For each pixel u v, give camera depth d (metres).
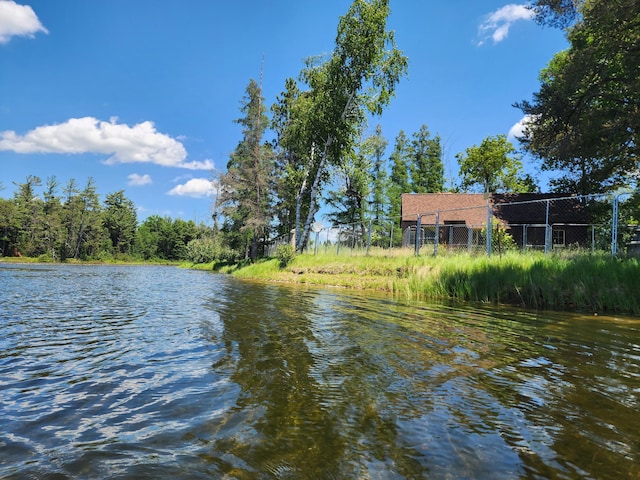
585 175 25.80
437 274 11.53
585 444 2.38
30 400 3.12
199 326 6.18
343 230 23.09
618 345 4.89
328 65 24.14
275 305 8.84
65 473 2.09
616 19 16.06
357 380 3.55
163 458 2.24
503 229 17.67
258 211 33.62
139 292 12.34
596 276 8.36
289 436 2.49
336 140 24.66
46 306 8.74
